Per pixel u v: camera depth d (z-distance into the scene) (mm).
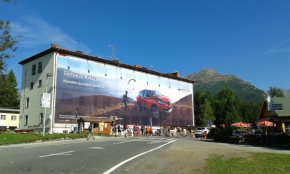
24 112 46688
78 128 38750
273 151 17344
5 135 24844
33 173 8570
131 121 51906
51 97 41312
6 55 32281
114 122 43625
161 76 59969
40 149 16078
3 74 36219
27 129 43000
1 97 38938
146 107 55406
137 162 11250
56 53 42719
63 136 27312
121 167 9992
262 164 10188
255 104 94375
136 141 24906
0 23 30453
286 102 35438
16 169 9219
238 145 23984
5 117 73188
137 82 54406
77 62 45000
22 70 48938
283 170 8992
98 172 8984
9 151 14906
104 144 20359
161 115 58375
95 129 39031
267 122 32250
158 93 58500
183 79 65188
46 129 40812
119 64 51031
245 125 38000
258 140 27172
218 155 13023
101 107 47156
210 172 8781
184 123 63594
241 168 9328
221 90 96375
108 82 49031
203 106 80438
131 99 52625
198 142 25000
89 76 46281
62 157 12391
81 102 44438
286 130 32594
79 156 12844
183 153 14211
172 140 27859
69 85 43375
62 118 41625
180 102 63531
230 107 84938
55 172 8820
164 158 12453
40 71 44750
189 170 9281
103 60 48531
